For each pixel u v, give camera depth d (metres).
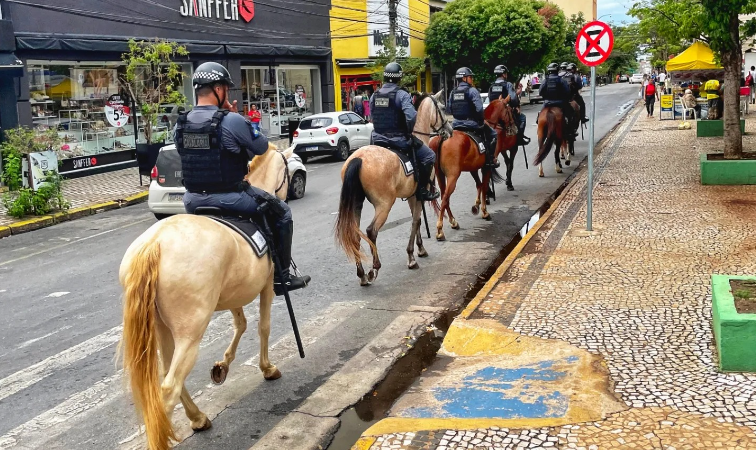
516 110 14.96
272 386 5.91
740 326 5.20
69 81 20.41
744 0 13.92
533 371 5.61
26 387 6.03
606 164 17.70
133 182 19.45
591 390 5.11
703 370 5.33
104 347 6.93
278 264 5.39
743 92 28.17
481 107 11.26
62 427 5.28
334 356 6.54
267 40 29.19
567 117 17.55
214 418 5.36
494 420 4.82
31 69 19.27
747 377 5.16
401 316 7.56
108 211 16.02
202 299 4.41
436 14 43.78
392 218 12.84
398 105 8.74
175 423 5.30
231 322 7.57
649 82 32.62
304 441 4.95
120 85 22.03
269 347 6.80
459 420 4.86
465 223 12.22
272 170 5.67
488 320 6.82
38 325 7.68
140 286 4.17
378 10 36.50
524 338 6.29
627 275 8.02
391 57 33.25
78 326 7.60
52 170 15.06
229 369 6.29
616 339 6.11
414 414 5.07
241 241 4.90
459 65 44.72
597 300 7.20
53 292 9.03
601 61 9.89
